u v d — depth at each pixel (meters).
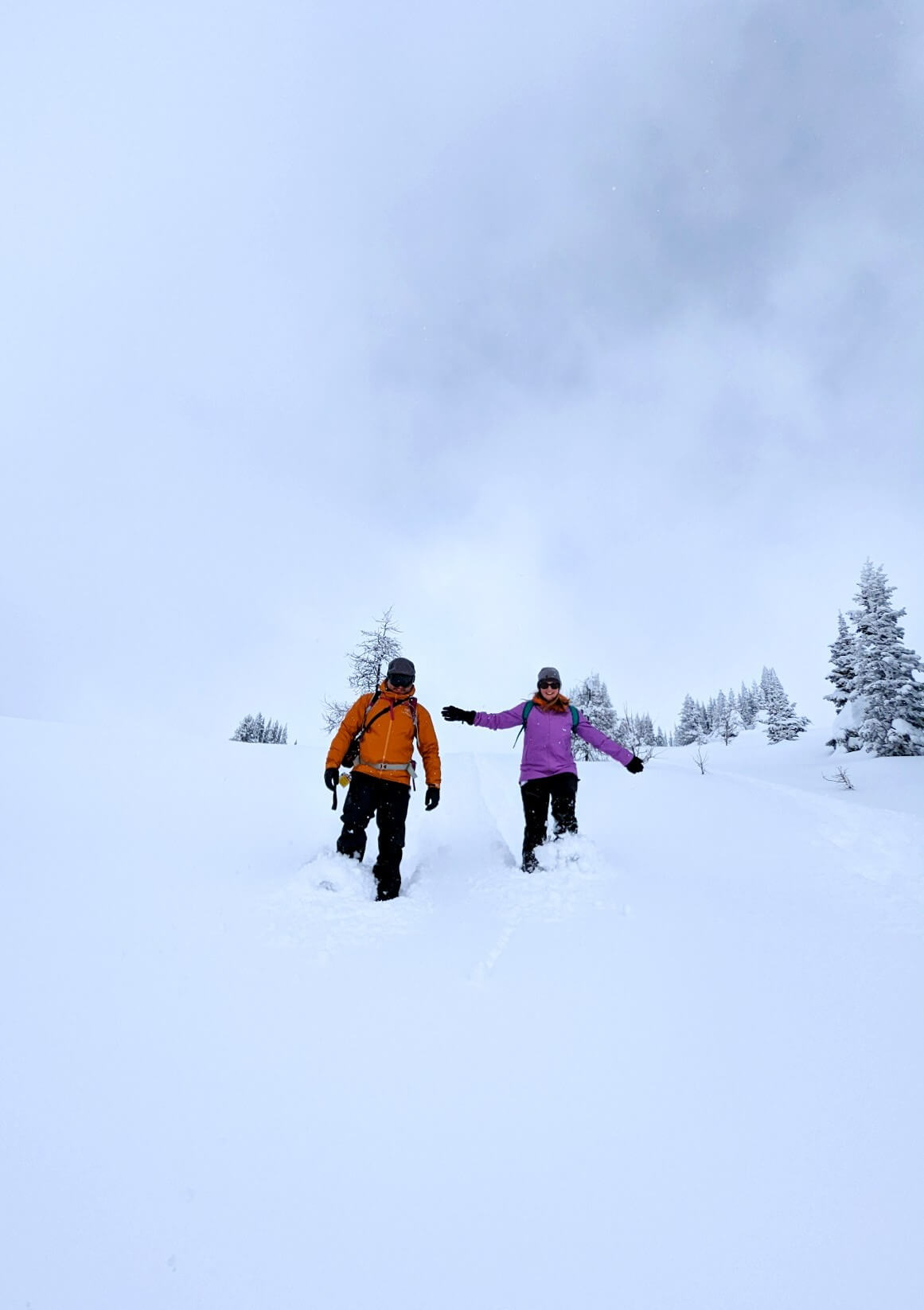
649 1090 1.58
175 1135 1.38
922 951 2.47
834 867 4.06
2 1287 1.01
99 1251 1.09
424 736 4.10
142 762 7.64
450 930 2.81
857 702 30.12
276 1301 1.01
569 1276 1.07
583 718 4.59
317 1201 1.22
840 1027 1.89
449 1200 1.23
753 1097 1.56
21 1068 1.59
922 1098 1.54
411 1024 1.91
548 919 2.94
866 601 30.25
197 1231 1.14
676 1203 1.22
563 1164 1.33
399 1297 1.02
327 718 23.44
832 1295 1.03
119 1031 1.79
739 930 2.75
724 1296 1.03
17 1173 1.25
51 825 4.40
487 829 6.07
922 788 17.25
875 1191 1.25
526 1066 1.69
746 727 75.06
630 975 2.27
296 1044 1.77
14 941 2.35
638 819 6.15
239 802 6.15
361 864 3.55
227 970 2.24
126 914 2.73
